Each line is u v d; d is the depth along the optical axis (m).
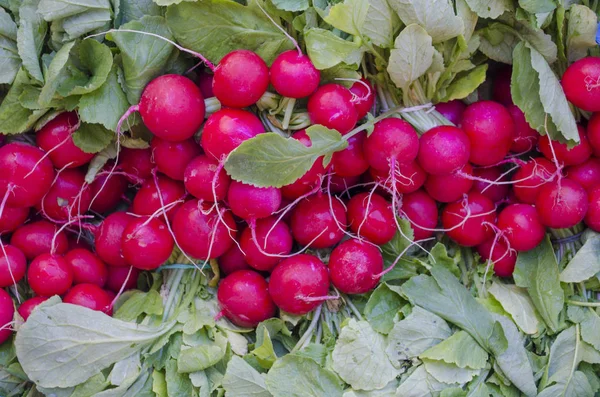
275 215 1.11
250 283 1.10
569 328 1.15
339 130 1.02
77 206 1.15
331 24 0.99
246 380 1.02
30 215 1.18
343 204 1.15
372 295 1.12
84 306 1.06
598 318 1.16
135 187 1.27
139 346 1.08
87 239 1.24
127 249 1.08
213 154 0.98
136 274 1.21
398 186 1.11
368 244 1.11
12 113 1.05
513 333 1.11
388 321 1.10
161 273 1.19
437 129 1.08
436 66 1.08
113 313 1.14
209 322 1.11
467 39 1.08
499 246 1.19
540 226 1.16
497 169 1.24
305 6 1.01
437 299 1.10
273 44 1.03
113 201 1.23
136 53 1.01
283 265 1.08
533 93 1.08
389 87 1.12
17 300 1.12
